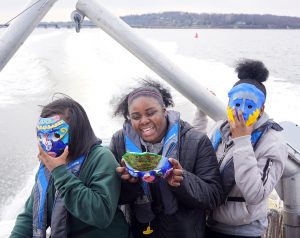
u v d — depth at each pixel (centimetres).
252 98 184
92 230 172
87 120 175
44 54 2450
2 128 1031
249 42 4291
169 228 186
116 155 196
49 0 224
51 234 166
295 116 994
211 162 189
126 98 195
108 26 238
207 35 6238
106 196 162
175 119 188
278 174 192
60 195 159
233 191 197
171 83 244
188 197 175
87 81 1622
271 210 315
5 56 218
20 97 1416
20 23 219
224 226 207
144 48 238
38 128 166
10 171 741
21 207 592
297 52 2872
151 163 165
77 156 171
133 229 197
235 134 184
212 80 1530
